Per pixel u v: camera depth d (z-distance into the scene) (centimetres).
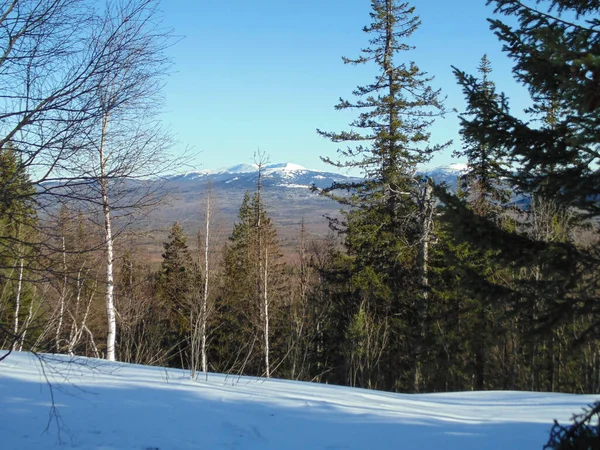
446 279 1848
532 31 451
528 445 553
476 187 2091
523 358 1903
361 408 723
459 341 1869
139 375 865
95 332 1897
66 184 543
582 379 1802
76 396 659
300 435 560
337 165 2092
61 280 560
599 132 391
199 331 1116
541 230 1474
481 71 2189
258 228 2206
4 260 539
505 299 467
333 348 2308
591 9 471
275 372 2306
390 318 2106
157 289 2041
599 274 452
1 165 530
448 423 661
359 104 2089
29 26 528
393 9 2095
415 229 1991
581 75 374
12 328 549
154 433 530
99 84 548
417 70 2061
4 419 549
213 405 658
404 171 2008
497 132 469
